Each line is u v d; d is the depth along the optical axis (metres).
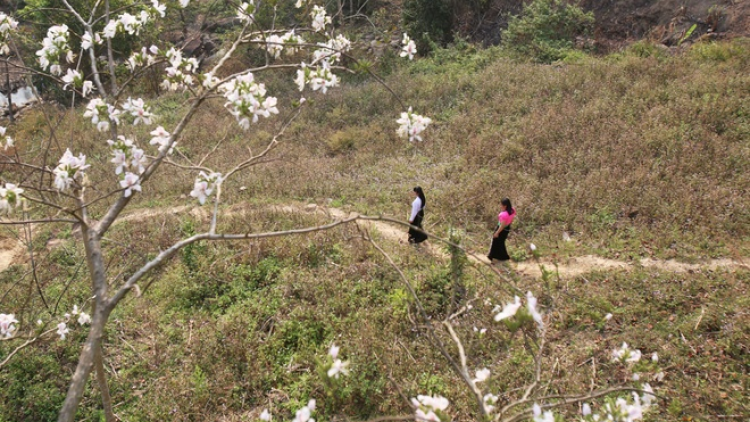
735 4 16.73
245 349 7.54
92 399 7.10
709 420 5.59
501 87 16.06
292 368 7.23
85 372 3.03
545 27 19.25
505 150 12.51
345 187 12.52
